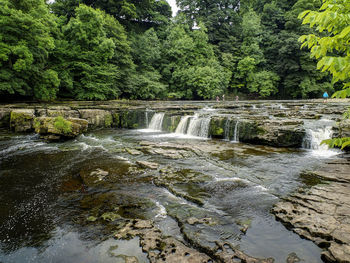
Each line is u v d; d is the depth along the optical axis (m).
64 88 28.48
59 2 33.38
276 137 10.59
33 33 19.56
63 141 12.64
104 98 29.83
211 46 48.91
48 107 17.69
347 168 7.08
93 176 7.02
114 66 32.19
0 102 21.36
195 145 11.09
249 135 11.66
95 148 10.90
